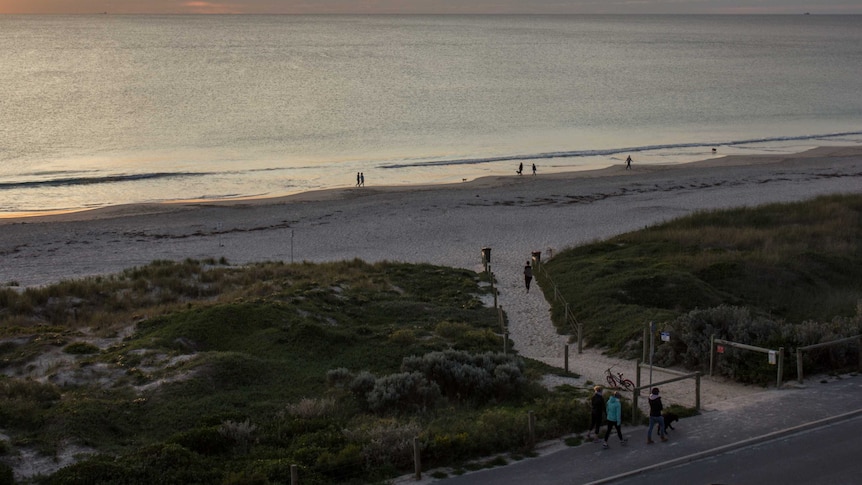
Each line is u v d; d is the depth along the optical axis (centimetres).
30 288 3112
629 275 3206
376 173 6912
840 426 1602
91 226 4916
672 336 2300
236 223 5038
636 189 6103
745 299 3059
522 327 2844
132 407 1753
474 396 1945
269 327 2469
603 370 2261
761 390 1923
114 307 2973
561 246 4350
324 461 1423
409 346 2372
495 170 7112
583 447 1530
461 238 4588
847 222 4412
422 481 1384
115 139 8194
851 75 16400
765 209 4806
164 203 5628
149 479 1331
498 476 1399
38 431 1574
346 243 4512
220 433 1543
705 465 1430
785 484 1342
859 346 2012
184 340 2319
